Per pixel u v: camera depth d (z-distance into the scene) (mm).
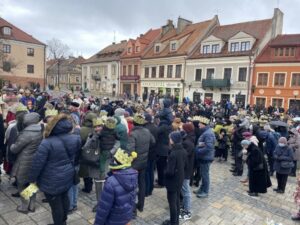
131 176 3133
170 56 36344
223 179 7707
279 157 6777
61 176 3578
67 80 73062
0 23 43656
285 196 6719
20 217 4586
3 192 5520
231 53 30859
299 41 27609
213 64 32250
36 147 4516
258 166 6430
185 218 5047
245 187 7113
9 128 4965
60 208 3713
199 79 33719
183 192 5086
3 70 41438
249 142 6625
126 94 37594
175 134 4570
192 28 39188
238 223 5098
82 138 4758
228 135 9867
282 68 27516
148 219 4938
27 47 45094
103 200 3074
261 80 28938
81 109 10742
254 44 29875
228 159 10180
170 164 4414
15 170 4602
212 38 32750
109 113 10320
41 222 4461
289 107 26516
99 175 4750
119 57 44688
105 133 4684
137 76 41438
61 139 3605
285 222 5320
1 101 8945
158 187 6555
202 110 13680
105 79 48125
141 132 4918
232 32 34062
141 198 5125
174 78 36219
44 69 47000
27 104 10781
